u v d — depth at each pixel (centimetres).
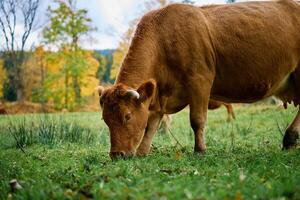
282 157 290
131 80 321
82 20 1914
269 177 210
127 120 299
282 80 385
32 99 2209
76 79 1967
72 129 506
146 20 346
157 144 433
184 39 338
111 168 251
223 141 446
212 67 349
